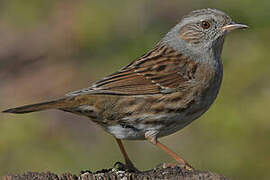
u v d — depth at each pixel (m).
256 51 20.00
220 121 18.78
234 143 18.64
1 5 27.06
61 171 19.16
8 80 23.77
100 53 23.14
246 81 19.41
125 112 12.72
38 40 25.42
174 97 12.97
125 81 12.84
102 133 20.48
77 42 24.19
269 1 21.30
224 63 20.03
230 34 20.86
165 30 22.53
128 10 23.95
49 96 22.55
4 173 19.03
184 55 13.63
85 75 22.89
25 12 26.67
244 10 21.53
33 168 19.22
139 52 21.78
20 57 24.86
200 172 11.45
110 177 11.44
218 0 22.61
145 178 11.33
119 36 23.11
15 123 20.34
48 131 20.53
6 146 19.73
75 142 20.20
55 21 25.77
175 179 11.12
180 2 23.59
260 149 18.47
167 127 13.07
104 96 12.48
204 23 13.69
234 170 18.48
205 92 13.21
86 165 19.39
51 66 23.98
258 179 18.36
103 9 24.23
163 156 19.42
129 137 13.02
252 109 18.75
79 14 24.72
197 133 19.27
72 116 21.33
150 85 12.92
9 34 26.25
